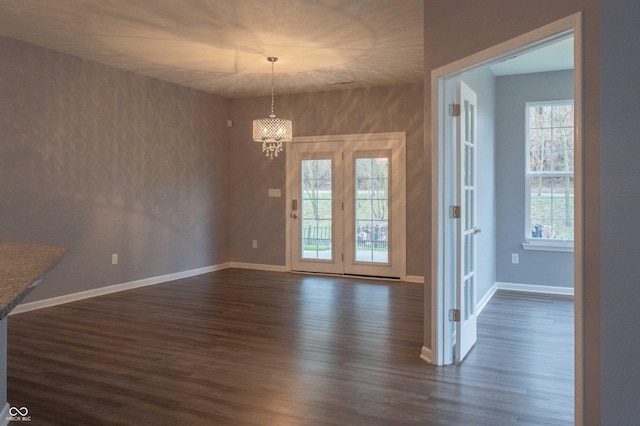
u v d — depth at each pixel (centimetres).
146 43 521
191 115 746
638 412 209
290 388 317
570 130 632
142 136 663
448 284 362
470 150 408
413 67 617
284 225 794
